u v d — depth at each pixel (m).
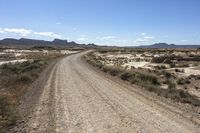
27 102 13.45
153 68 43.41
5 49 152.88
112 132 8.57
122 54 105.56
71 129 8.90
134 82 22.69
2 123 9.06
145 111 11.78
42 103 13.30
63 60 60.41
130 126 9.29
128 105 13.11
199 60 57.84
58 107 12.43
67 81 22.73
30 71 29.17
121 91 17.89
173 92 17.83
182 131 8.73
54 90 17.70
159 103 13.77
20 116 10.49
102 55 100.88
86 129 8.91
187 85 24.92
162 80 25.55
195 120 10.33
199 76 30.08
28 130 8.77
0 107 10.84
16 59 71.56
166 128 9.06
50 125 9.39
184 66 45.47
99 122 9.83
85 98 14.91
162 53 96.25
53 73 29.70
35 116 10.69
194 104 14.27
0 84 19.53
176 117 10.74
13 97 14.47
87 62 54.12
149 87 19.14
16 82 20.70
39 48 190.50
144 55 88.50
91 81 23.23
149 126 9.30
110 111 11.71
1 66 36.88
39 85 20.03
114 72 30.59
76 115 10.91
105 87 19.73
